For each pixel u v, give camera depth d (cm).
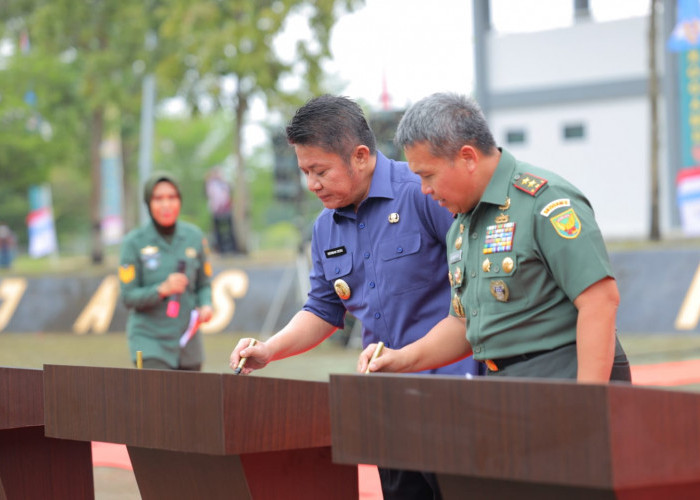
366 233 297
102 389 238
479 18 1686
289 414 225
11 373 275
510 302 246
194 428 218
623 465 167
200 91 1497
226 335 1104
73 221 4322
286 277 1105
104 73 1633
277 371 812
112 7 1614
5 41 1811
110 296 1236
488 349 253
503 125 1697
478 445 181
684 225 1315
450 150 242
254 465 234
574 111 1647
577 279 233
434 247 293
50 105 1909
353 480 257
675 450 173
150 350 485
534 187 242
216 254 1598
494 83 1702
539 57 1664
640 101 1589
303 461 245
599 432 167
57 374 249
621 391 168
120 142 2238
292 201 1484
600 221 1639
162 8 1485
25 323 1266
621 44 1599
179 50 1442
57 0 1602
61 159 2098
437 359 270
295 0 1323
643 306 952
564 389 171
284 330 307
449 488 211
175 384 221
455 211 256
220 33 1347
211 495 245
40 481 297
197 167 4525
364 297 302
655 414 171
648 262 967
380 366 259
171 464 253
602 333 232
